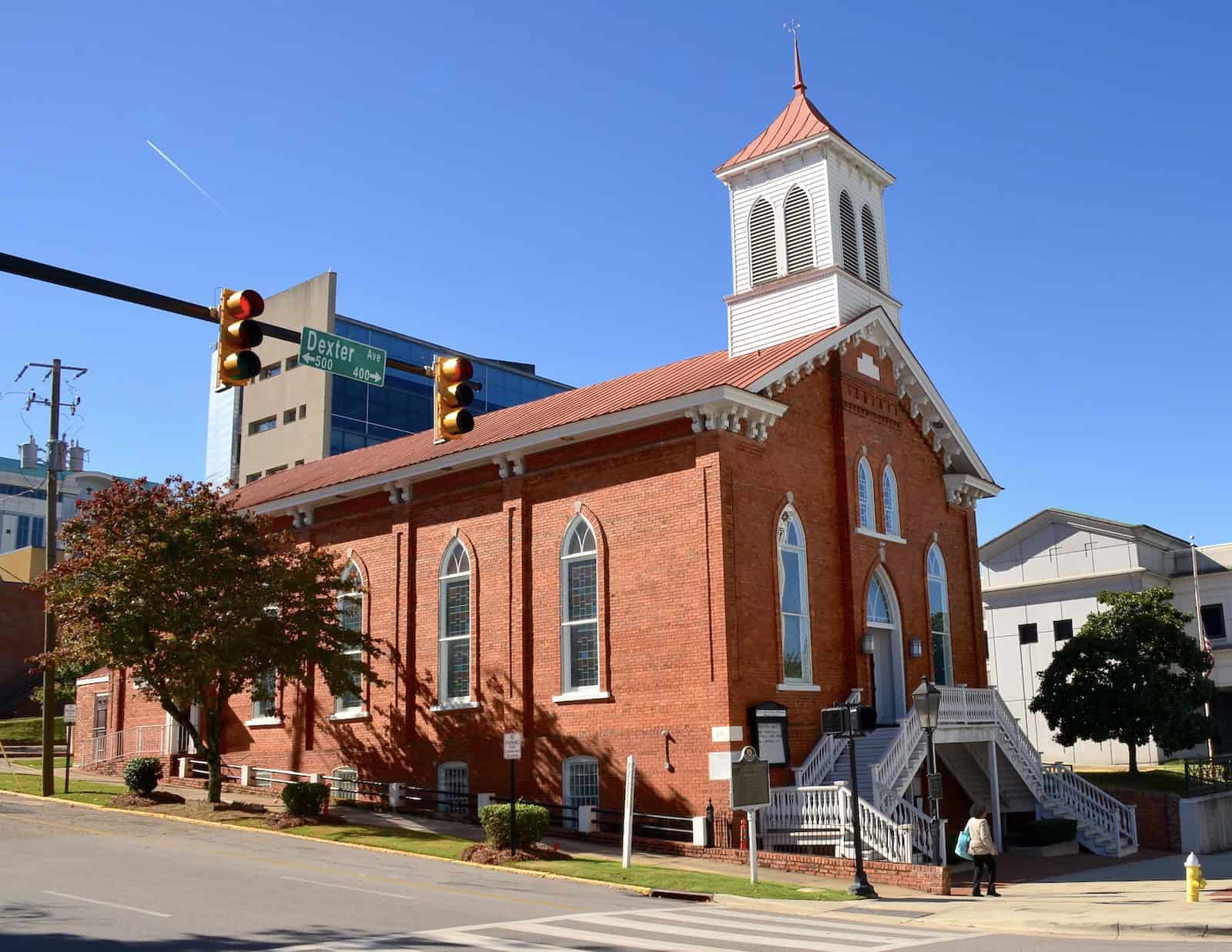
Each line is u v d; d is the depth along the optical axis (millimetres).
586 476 29328
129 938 13234
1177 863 28797
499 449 30469
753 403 27078
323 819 27266
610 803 27203
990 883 21125
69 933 13477
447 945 13172
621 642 27734
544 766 28750
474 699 30797
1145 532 52656
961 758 31469
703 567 26422
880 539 31672
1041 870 26594
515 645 29906
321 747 34938
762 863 23328
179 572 27562
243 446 75625
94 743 42781
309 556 30219
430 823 28250
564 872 20703
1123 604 39938
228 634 26953
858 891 19891
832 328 31672
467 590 32062
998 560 56500
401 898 17016
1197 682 39688
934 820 23203
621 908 17156
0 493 108562
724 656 25656
